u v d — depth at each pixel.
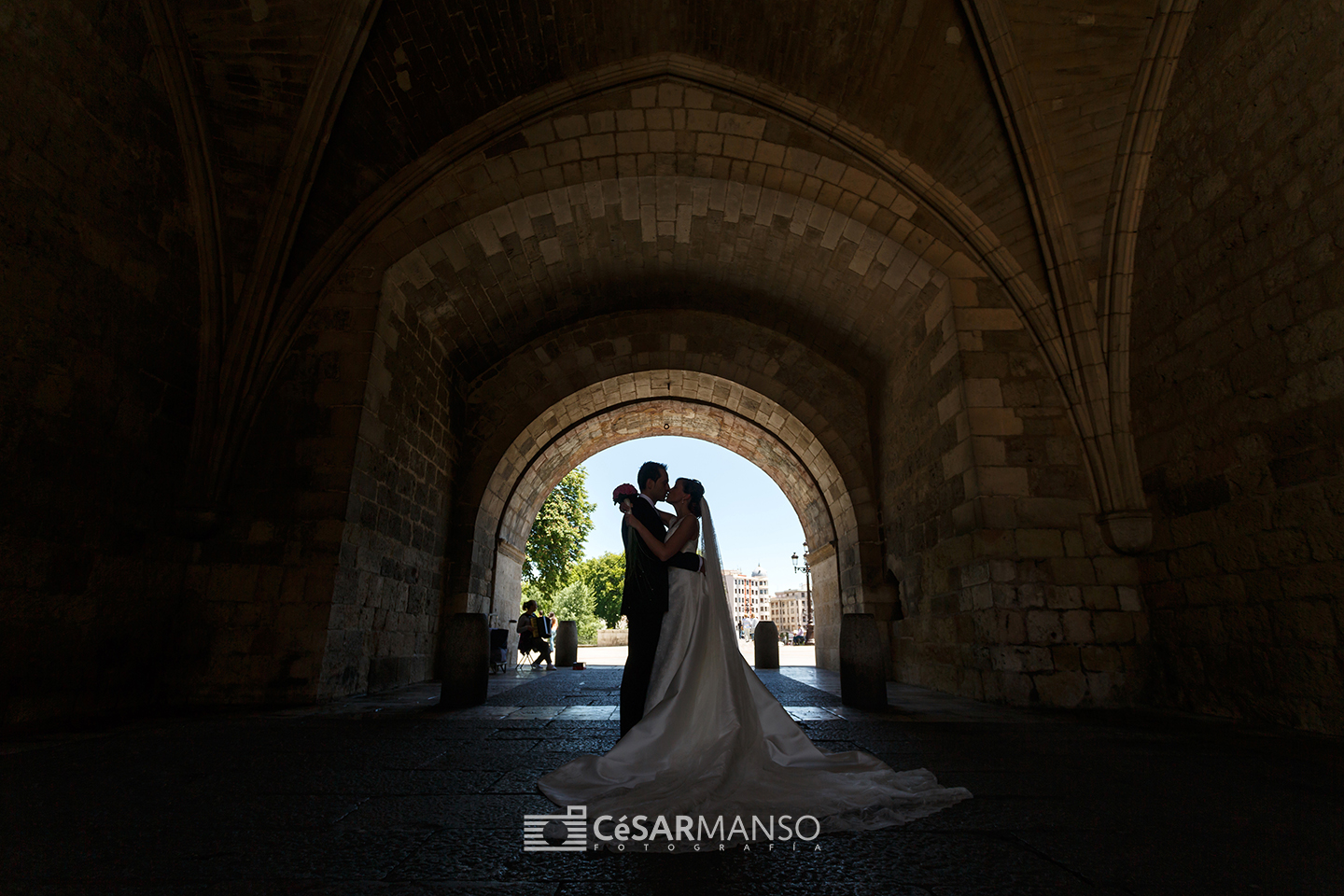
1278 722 5.46
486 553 12.07
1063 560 7.32
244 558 7.12
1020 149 7.31
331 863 2.00
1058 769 3.55
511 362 12.07
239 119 7.07
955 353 8.20
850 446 11.80
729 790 2.52
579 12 7.27
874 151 8.00
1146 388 7.14
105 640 5.94
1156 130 6.83
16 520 5.07
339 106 7.21
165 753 3.91
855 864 2.00
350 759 3.74
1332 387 5.11
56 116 5.41
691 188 9.34
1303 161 5.32
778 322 12.23
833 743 4.43
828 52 7.41
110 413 6.04
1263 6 5.61
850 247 9.40
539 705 6.67
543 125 8.20
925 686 9.27
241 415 7.42
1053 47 6.77
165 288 6.71
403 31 7.01
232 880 1.85
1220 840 2.27
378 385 8.20
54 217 5.41
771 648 14.45
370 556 8.03
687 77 7.84
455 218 8.71
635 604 3.23
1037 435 7.75
